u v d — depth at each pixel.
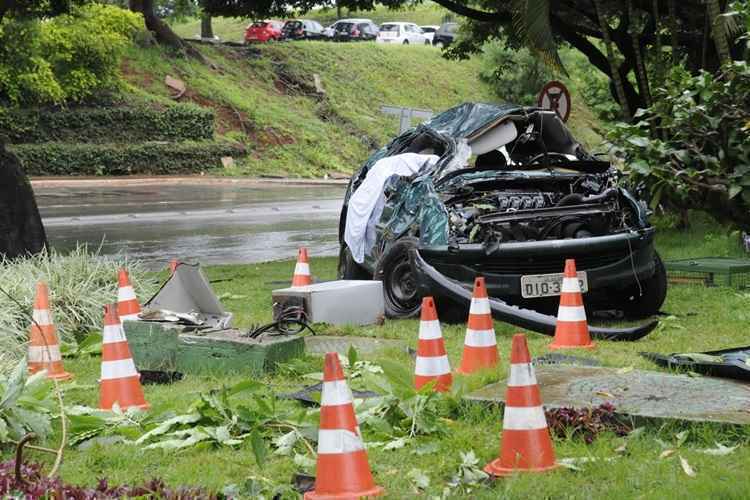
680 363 7.57
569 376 7.24
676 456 5.53
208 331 8.65
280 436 6.23
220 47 54.66
